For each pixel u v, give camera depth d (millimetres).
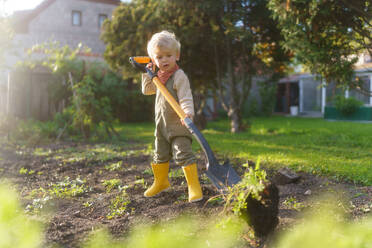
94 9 19109
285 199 2838
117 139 7879
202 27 8844
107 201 2875
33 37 17391
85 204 2758
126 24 9477
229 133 9445
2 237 1322
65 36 18328
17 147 6613
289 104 22922
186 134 2781
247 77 10234
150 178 3811
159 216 2395
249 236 1943
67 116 8734
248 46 8312
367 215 2334
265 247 1778
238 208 1875
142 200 2883
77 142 7602
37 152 5996
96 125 8070
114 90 13156
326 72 5340
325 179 3613
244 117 18969
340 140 7500
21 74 9328
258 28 8688
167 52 2682
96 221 2340
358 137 8109
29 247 1431
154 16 8656
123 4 9719
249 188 1878
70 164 4773
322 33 5062
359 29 4887
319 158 4898
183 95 2688
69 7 18406
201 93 11352
